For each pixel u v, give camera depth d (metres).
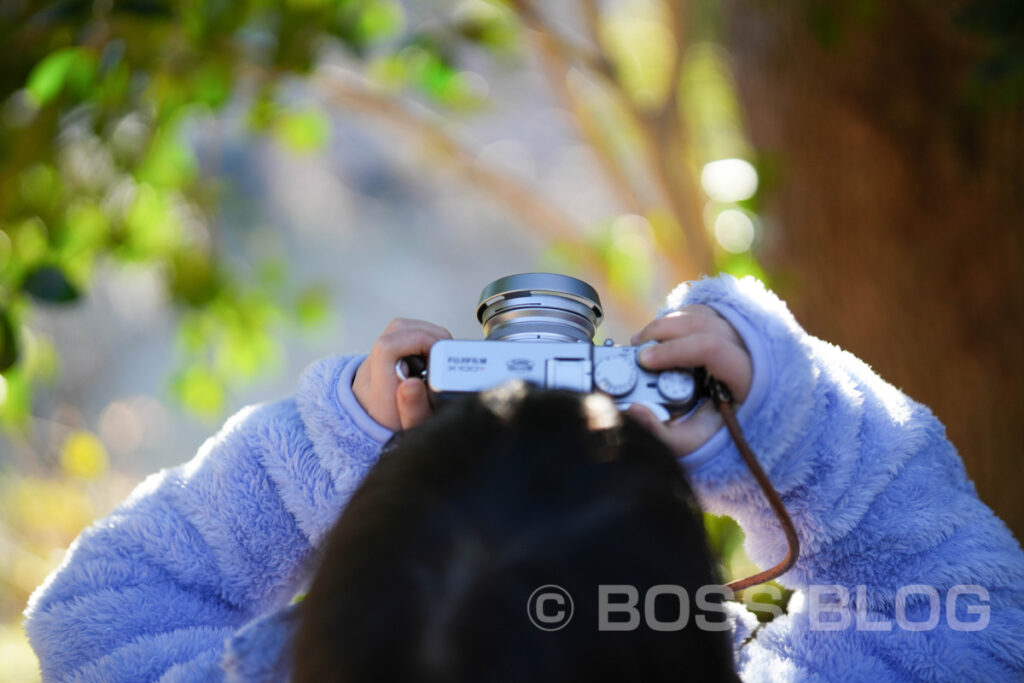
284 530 0.97
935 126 2.30
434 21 2.83
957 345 2.28
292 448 0.96
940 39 2.27
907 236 2.35
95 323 7.50
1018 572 0.90
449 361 0.82
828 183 2.43
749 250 2.46
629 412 0.80
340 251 11.02
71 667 0.93
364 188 11.19
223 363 3.11
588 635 0.56
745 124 2.69
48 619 0.96
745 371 0.83
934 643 0.88
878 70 2.34
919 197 2.33
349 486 0.92
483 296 0.94
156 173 2.81
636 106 3.04
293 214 10.59
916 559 0.91
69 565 1.01
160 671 0.89
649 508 0.60
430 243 11.59
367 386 0.94
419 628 0.57
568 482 0.60
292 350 9.20
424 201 11.52
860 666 0.89
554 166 6.89
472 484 0.59
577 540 0.58
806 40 2.44
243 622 1.00
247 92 2.88
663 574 0.58
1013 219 2.21
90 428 7.22
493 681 0.56
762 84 2.55
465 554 0.58
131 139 2.63
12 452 3.59
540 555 0.57
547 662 0.56
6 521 3.45
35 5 2.02
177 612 0.96
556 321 0.90
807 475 0.89
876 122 2.36
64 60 2.15
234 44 2.50
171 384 3.12
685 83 3.15
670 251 3.13
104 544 1.00
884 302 2.36
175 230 2.98
